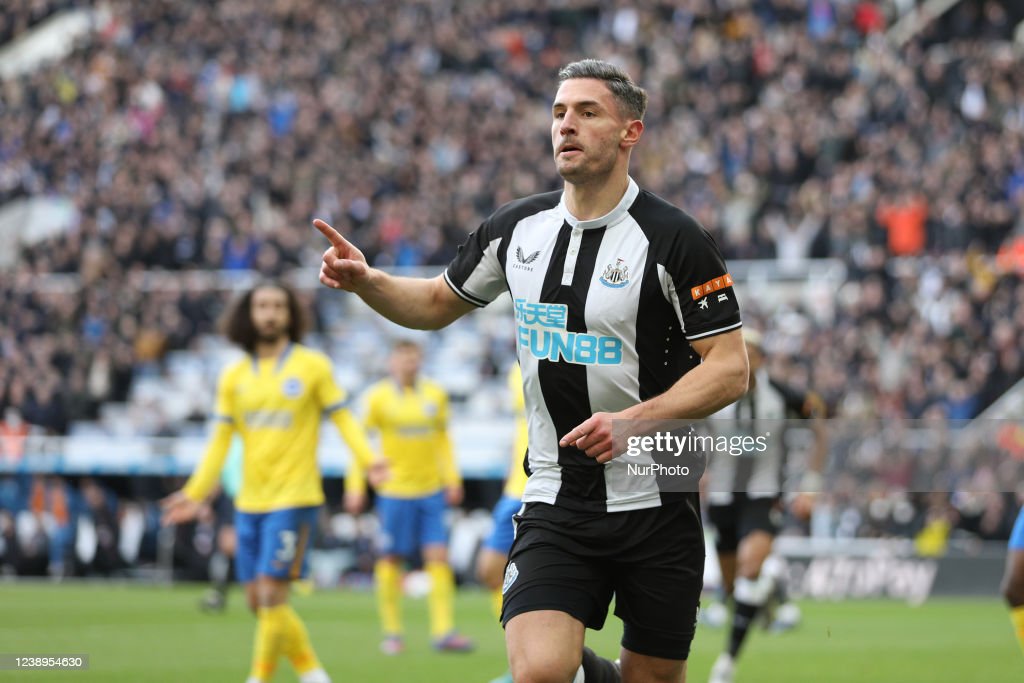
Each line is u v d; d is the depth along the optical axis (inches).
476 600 2247.8
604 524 671.8
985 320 2748.5
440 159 3762.3
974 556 2277.3
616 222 673.0
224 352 3127.5
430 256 3262.8
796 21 4035.4
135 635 1611.7
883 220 3068.4
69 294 3260.3
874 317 2768.2
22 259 3693.4
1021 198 3139.8
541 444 694.5
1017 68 3580.2
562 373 677.9
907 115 3474.4
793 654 1510.8
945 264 2849.4
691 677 1321.4
